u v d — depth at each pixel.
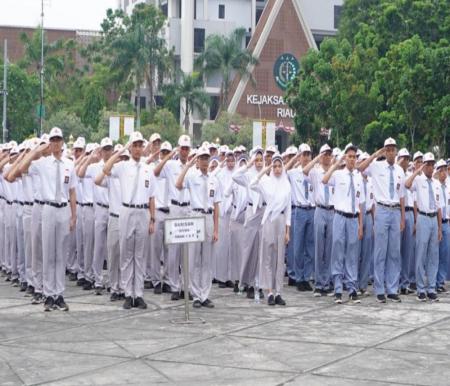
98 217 16.69
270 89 87.00
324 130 54.78
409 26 49.00
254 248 16.14
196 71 80.69
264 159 17.09
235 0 96.69
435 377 10.05
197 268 14.96
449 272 18.88
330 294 16.73
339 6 101.31
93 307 14.90
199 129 84.12
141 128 70.12
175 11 94.38
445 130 40.75
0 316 13.92
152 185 14.87
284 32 87.81
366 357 11.02
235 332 12.60
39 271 15.28
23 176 16.23
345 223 15.83
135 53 76.19
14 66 79.31
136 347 11.52
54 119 74.44
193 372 10.20
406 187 16.23
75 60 98.12
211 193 15.14
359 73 48.94
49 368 10.38
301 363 10.66
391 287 16.03
